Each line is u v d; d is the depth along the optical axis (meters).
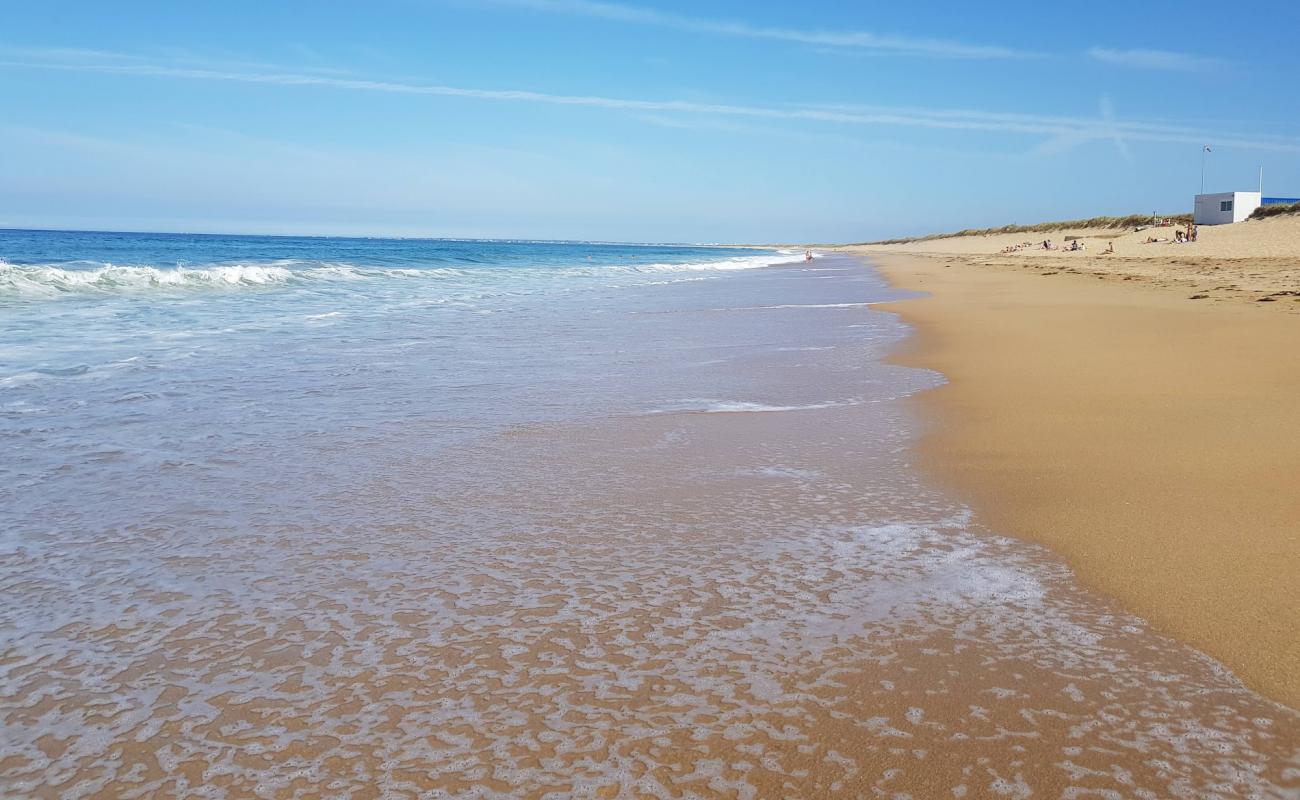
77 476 5.02
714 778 2.29
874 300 18.67
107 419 6.48
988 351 10.16
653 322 13.98
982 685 2.76
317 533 4.12
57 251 39.91
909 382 8.27
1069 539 4.02
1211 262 30.52
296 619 3.22
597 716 2.58
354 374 8.59
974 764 2.36
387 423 6.46
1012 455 5.50
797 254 94.25
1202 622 3.18
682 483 4.95
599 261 50.75
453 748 2.42
